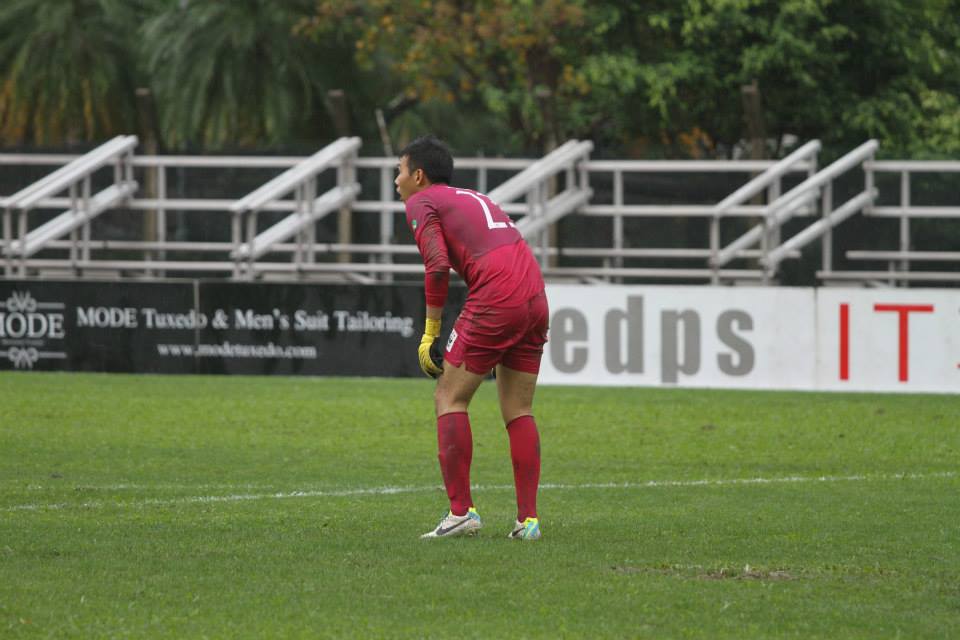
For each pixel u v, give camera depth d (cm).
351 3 10256
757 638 1791
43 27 11275
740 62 9144
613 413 4778
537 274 2444
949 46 10062
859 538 2497
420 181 2475
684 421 4584
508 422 2470
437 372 2434
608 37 9600
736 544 2425
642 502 2964
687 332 5600
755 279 6919
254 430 4256
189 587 2052
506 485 3234
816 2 8956
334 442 4012
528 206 6781
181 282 5959
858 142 9394
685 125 9638
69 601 1958
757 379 5569
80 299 6012
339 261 7106
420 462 3628
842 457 3809
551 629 1825
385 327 5866
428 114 12800
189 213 7325
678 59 9250
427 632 1806
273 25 11075
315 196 7256
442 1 9788
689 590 2048
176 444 3944
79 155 7375
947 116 9169
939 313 5453
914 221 7025
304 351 5912
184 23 11006
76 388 5375
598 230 7075
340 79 11494
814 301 5528
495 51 10031
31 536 2470
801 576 2155
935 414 4812
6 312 6056
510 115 10281
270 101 10950
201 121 11025
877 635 1805
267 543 2405
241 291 5934
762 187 6625
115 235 7344
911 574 2173
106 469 3450
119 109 11562
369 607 1936
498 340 2405
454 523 2467
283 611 1911
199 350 5969
